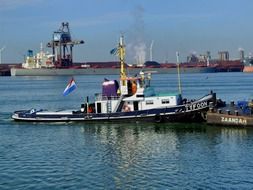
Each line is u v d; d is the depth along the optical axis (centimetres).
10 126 7700
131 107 7575
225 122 6962
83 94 17712
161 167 4694
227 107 7881
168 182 4181
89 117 7712
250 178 4256
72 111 8056
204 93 17000
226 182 4153
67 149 5725
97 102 7719
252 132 6506
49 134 6856
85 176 4434
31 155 5422
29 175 4516
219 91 17900
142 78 7638
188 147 5650
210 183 4131
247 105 7762
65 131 7069
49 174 4534
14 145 6081
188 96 15725
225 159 4975
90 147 5812
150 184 4141
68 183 4225
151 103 7494
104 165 4834
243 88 19612
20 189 4081
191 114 7312
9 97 16950
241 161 4872
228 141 5934
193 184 4109
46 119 7944
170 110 7375
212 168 4609
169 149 5566
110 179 4319
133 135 6581
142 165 4797
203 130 6788
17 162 5066
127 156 5238
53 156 5338
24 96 17400
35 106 12681
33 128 7456
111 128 7206
